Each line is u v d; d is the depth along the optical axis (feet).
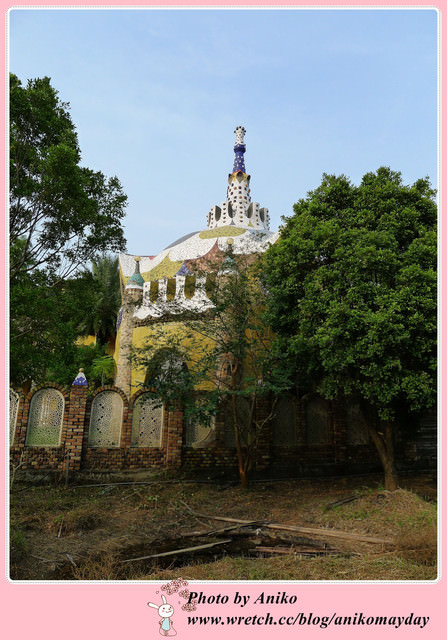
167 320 64.69
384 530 28.89
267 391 46.21
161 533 30.94
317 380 46.26
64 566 24.26
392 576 21.24
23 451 42.73
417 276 31.71
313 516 33.68
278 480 47.01
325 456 51.80
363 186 38.83
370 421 39.81
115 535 30.04
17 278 36.24
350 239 34.63
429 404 32.58
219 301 46.32
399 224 34.78
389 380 32.50
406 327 31.81
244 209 111.86
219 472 46.73
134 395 47.09
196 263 47.73
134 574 22.93
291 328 40.91
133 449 45.62
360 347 31.65
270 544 28.17
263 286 44.65
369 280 33.91
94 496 39.52
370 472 52.47
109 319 107.34
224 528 31.40
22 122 33.81
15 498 37.55
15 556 24.52
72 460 43.29
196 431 48.73
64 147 32.01
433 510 30.60
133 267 89.66
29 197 33.94
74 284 41.06
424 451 56.49
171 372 44.06
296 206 41.78
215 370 48.85
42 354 36.04
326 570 22.48
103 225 40.37
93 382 77.25
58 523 31.04
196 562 25.11
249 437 44.19
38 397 44.86
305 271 37.86
